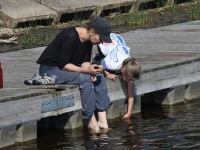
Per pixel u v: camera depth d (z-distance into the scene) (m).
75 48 14.66
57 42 14.86
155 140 14.13
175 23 26.55
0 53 20.12
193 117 15.89
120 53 15.56
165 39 20.91
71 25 26.47
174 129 14.91
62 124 15.13
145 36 21.69
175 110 16.59
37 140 14.35
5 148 13.81
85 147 13.80
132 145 13.83
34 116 14.16
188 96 17.55
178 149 13.55
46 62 14.88
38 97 14.16
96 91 14.87
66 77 14.69
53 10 26.47
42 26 25.98
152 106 17.05
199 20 25.08
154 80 16.53
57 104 14.48
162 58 17.80
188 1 30.72
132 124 15.38
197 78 17.59
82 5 27.30
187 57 17.80
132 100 15.92
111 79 15.52
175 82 17.06
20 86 14.96
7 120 13.71
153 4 29.97
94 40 14.46
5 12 25.44
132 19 27.17
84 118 14.86
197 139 14.16
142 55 18.33
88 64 14.80
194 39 20.73
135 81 16.11
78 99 14.78
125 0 28.53
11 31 24.73
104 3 27.86
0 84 14.74
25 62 18.17
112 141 14.13
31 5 26.31
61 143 14.12
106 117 15.62
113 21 27.20
